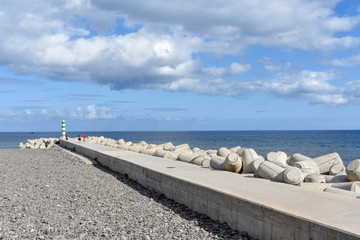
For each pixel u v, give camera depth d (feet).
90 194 38.68
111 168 61.52
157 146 86.63
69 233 23.98
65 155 91.86
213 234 24.08
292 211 20.88
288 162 56.65
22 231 24.35
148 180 42.52
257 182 31.71
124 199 36.09
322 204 22.72
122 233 24.08
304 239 19.25
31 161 77.97
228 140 295.28
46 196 37.45
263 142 255.29
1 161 79.00
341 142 246.88
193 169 41.75
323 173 50.06
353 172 36.81
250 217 23.48
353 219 19.15
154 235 23.67
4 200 35.32
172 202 34.63
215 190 27.53
